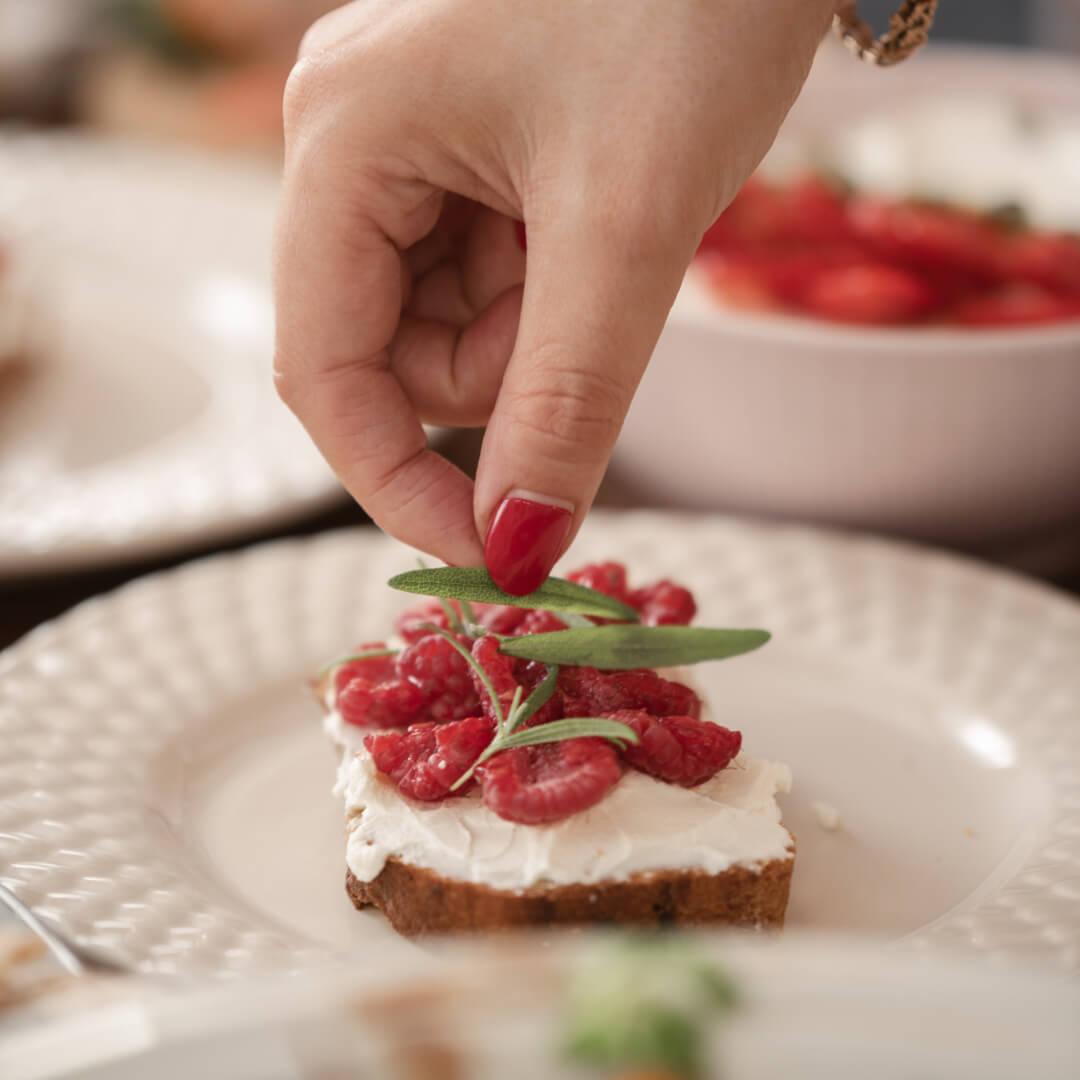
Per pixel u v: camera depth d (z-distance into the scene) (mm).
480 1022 251
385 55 339
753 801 375
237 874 386
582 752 364
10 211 750
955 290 557
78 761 407
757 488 517
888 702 442
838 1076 247
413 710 386
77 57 1034
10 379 602
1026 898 371
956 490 502
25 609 489
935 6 393
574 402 330
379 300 357
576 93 328
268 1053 250
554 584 375
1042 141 612
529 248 334
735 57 328
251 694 436
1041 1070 247
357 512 545
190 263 696
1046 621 462
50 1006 311
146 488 511
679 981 251
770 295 554
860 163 622
